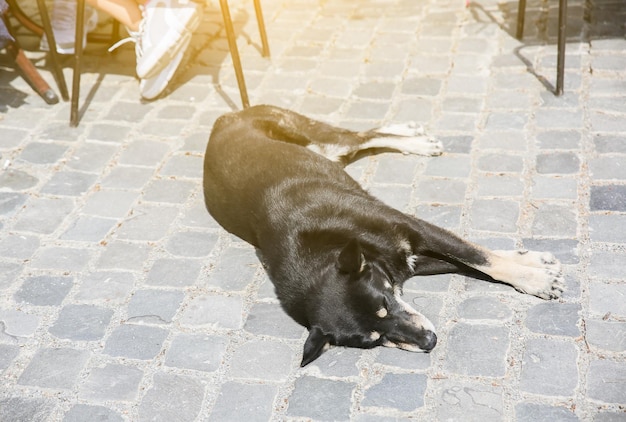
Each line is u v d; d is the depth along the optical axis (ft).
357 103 9.25
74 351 6.72
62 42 10.14
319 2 11.55
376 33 10.59
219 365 6.49
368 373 6.28
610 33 9.89
